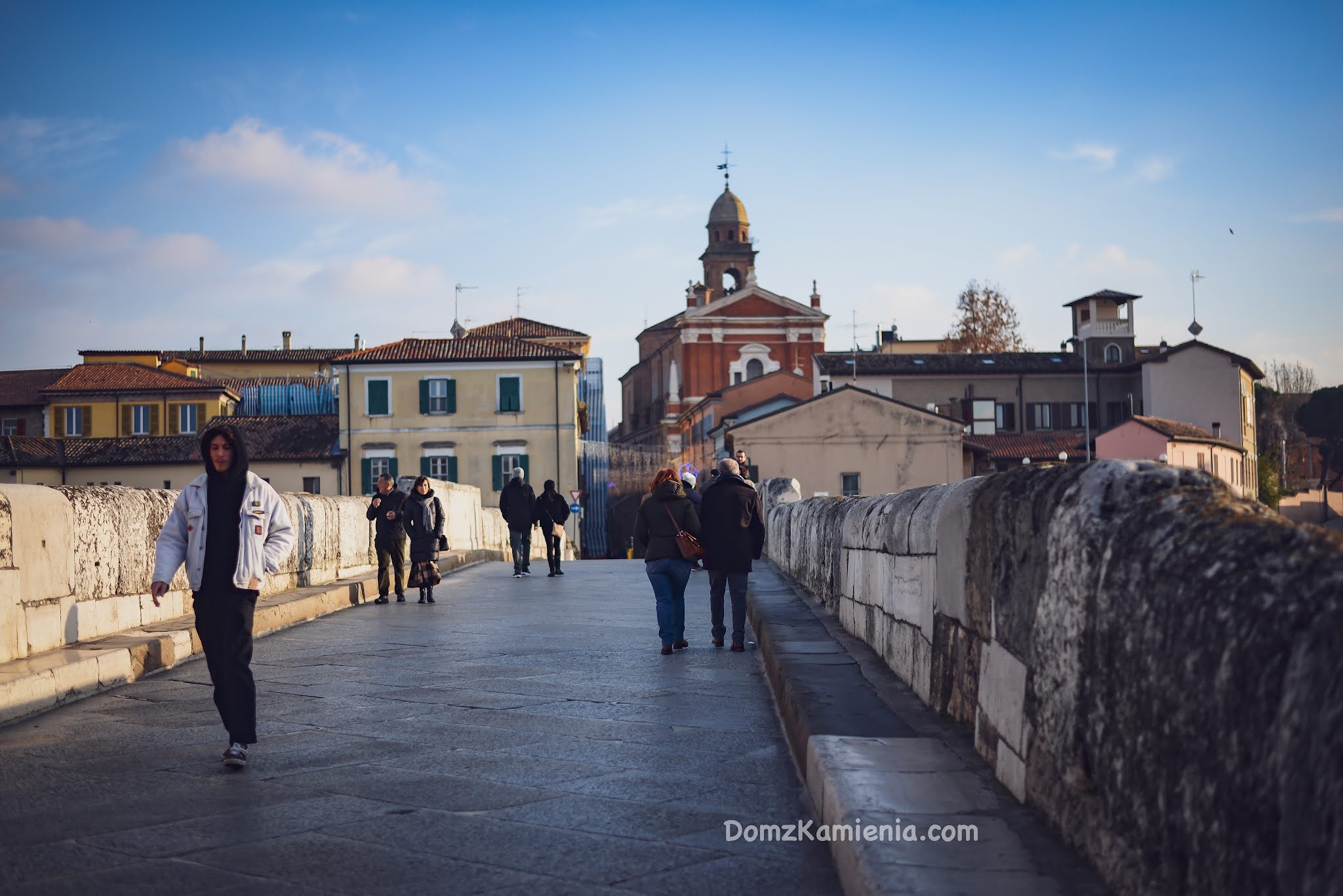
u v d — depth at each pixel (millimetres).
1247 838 2723
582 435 63094
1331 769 2361
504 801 5844
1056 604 4387
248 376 77062
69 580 10227
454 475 56281
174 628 11562
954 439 55719
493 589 20984
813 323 82562
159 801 5879
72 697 8977
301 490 55969
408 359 56406
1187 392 64938
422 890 4477
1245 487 66625
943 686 6613
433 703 8805
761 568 21297
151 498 12234
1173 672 3195
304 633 13852
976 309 85312
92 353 72312
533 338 81500
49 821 5520
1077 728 4086
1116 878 3590
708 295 98625
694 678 10078
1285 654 2600
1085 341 67562
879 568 9156
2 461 54094
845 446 55594
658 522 11773
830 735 6086
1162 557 3424
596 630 13875
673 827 5371
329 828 5332
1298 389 93500
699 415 75062
